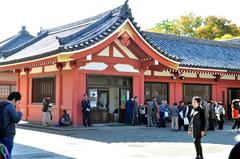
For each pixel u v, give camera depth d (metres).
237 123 22.91
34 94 28.11
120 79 25.80
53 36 30.81
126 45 24.66
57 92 24.89
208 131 22.98
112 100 25.56
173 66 26.72
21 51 31.22
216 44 36.91
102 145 15.70
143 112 25.88
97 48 22.98
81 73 23.55
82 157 12.75
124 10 24.38
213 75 32.44
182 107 23.73
